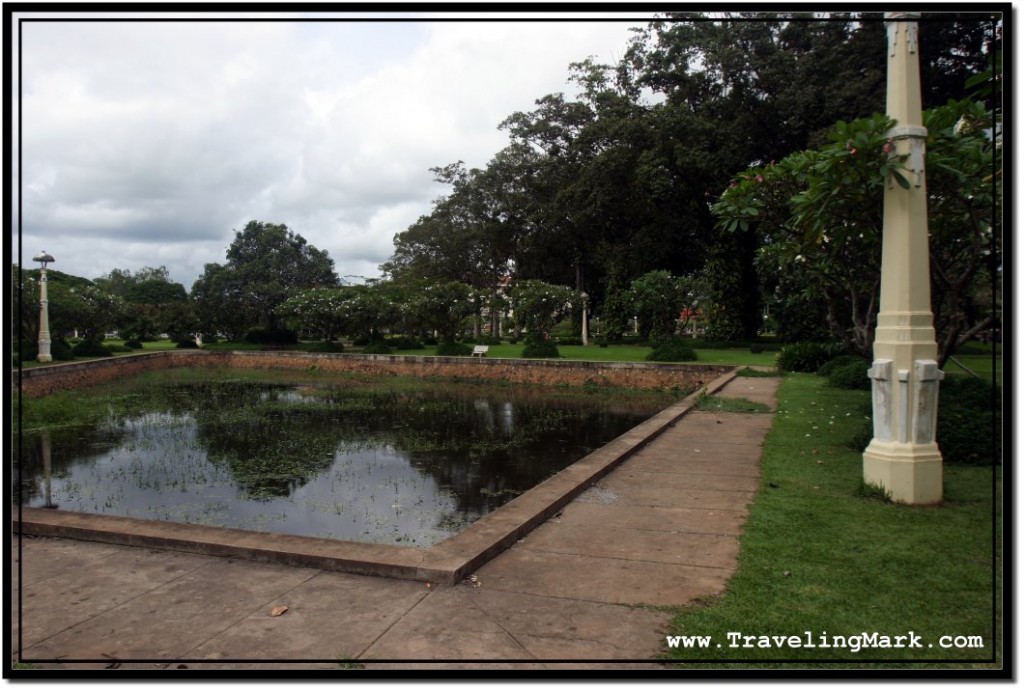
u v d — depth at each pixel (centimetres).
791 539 384
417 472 844
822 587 314
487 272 4056
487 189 3650
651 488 529
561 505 473
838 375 1249
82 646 272
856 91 2045
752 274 2797
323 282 4484
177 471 869
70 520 433
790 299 1144
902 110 449
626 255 2964
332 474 838
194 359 3047
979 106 511
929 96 2025
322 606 307
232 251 4312
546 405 1530
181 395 1823
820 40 2306
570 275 3709
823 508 446
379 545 375
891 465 456
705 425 855
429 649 263
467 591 322
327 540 386
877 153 451
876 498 463
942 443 564
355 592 323
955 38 1852
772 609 292
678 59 2605
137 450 1019
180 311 3650
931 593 304
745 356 2178
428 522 626
